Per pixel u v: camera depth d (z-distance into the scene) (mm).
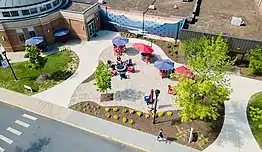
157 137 22344
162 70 29328
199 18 34656
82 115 25391
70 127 24203
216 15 35312
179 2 40625
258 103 25750
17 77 31281
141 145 21938
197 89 20406
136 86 28797
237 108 25359
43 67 30156
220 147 21531
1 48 36312
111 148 21938
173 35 36438
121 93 27844
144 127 23594
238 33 30703
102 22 40812
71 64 33062
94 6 37531
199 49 27375
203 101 21156
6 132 24016
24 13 34438
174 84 28906
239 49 29125
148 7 38781
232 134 22688
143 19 37094
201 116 19609
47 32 36062
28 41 33969
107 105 26328
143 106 25984
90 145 22312
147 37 38562
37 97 28000
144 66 32000
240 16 34875
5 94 28750
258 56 27609
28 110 26422
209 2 39500
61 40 37906
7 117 25734
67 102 27109
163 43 36781
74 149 22016
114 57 34094
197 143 21859
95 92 28250
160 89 28219
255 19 33938
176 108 25531
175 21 34844
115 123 24219
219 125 23547
